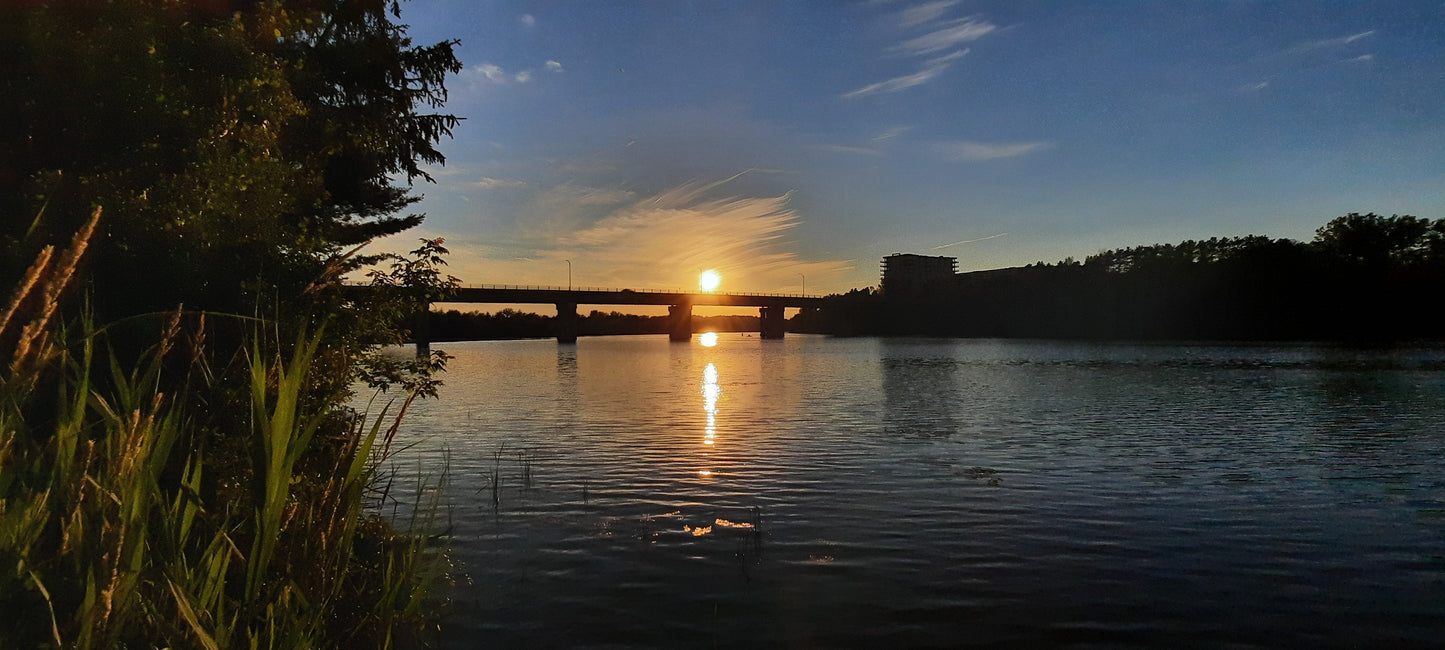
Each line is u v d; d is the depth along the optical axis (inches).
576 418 1165.1
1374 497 616.7
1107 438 935.0
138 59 361.1
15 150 339.3
